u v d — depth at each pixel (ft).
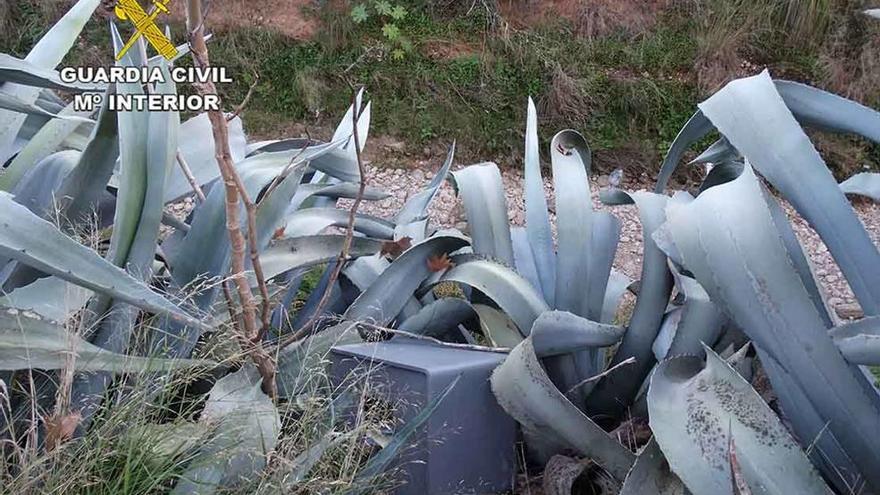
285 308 5.80
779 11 17.67
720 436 3.75
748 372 4.96
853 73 17.30
